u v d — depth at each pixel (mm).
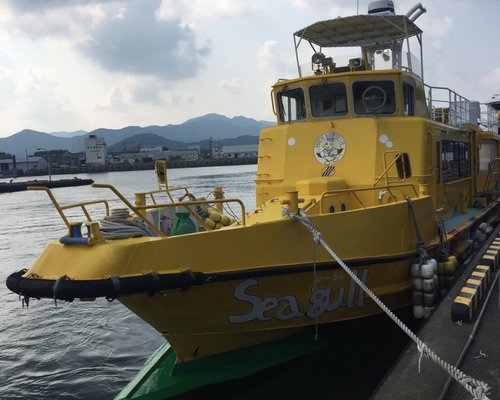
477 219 11211
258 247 5887
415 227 7340
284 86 9000
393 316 4859
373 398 4426
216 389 6531
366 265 6699
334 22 9617
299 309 6445
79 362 8914
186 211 6906
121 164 163000
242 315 6164
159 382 6539
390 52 11023
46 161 161875
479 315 6105
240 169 127625
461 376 4078
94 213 34562
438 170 9680
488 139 14836
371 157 8211
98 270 5137
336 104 8664
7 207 44531
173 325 6062
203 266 5566
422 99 9703
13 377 8352
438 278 8023
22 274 5605
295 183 8586
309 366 6930
